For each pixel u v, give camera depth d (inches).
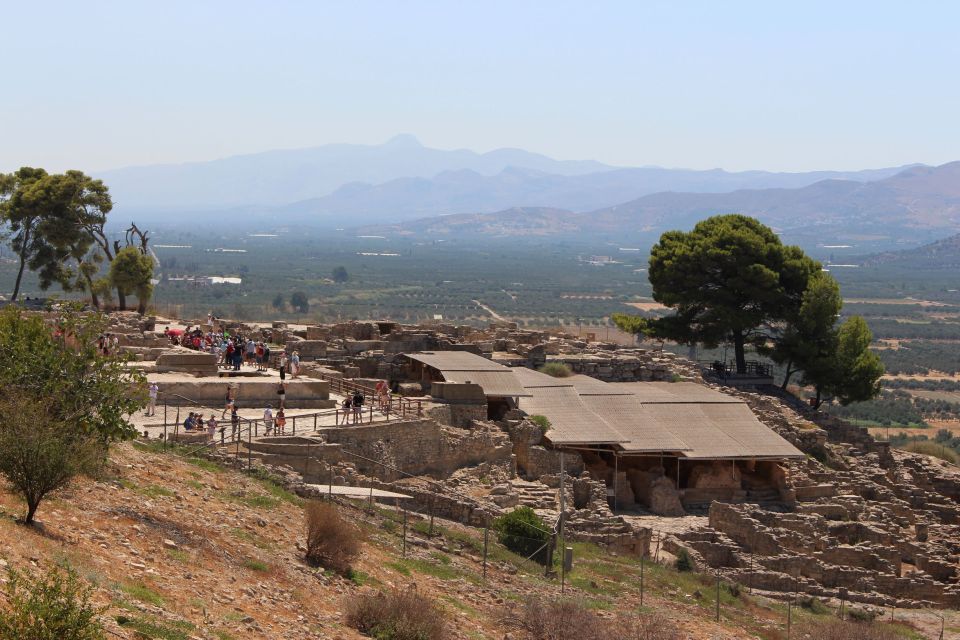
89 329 1550.2
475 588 1676.9
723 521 2733.8
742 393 3786.9
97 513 1332.4
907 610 2454.5
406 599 1374.3
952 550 2947.8
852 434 3836.1
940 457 4315.9
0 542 1071.0
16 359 1408.7
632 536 2417.6
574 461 2859.3
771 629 1988.2
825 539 2691.9
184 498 1567.4
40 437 1206.3
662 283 4343.0
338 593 1408.7
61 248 4301.2
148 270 4357.8
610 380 3791.8
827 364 4104.3
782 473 3063.5
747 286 4175.7
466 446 2682.1
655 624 1688.0
